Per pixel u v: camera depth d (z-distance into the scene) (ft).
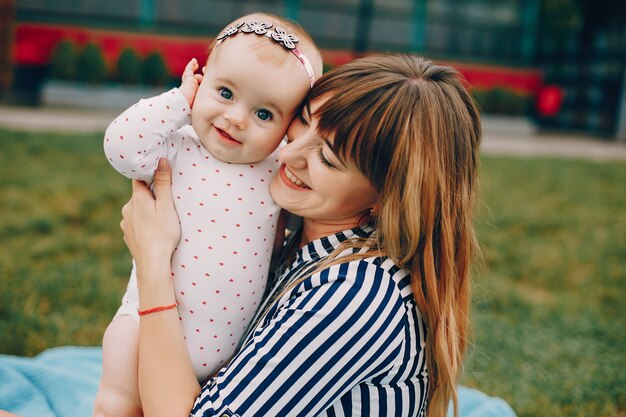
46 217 15.85
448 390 4.42
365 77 4.14
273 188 4.68
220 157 4.66
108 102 41.24
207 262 4.58
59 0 42.80
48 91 40.06
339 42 52.26
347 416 4.18
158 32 45.11
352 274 4.03
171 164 4.68
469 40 57.52
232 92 4.47
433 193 4.11
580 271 16.16
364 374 4.03
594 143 51.29
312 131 4.22
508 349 11.48
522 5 58.65
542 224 20.10
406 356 4.19
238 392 3.95
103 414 4.71
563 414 9.59
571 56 58.80
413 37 55.06
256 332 4.23
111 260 13.85
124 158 4.40
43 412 6.78
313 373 3.92
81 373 7.75
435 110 4.10
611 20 55.52
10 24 39.09
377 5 53.36
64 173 20.72
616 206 24.31
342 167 4.16
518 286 15.02
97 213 17.02
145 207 4.51
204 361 4.73
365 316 3.90
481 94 51.34
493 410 7.60
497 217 20.40
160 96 4.53
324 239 4.53
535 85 59.72
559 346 11.76
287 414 3.96
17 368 7.41
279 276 4.93
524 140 49.39
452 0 56.08
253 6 48.75
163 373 4.28
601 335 12.44
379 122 4.01
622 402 10.04
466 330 4.68
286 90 4.41
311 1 50.90
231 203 4.64
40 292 11.84
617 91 55.47
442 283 4.33
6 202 16.97
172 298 4.39
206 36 46.42
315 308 3.92
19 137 25.68
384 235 4.13
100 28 43.52
